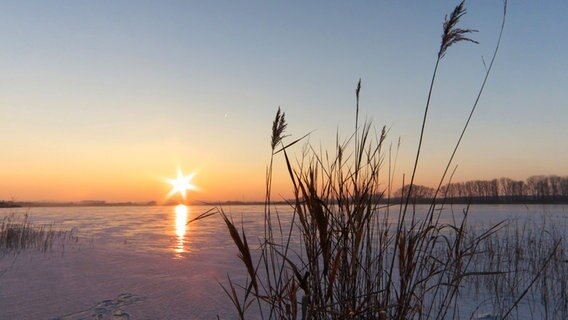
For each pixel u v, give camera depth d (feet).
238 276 24.11
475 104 5.78
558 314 16.55
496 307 17.49
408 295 6.33
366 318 6.38
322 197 6.63
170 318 15.90
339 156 6.85
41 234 47.85
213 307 17.35
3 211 177.37
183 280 23.26
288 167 6.06
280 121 6.37
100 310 17.04
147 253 36.04
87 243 44.60
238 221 86.58
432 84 5.89
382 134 6.99
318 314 5.90
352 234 6.39
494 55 5.51
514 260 27.37
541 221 60.59
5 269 27.09
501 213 99.60
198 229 70.49
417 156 6.03
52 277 24.26
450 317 15.57
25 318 16.01
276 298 6.03
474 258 27.04
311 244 6.12
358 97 6.89
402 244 6.29
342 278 6.39
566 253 28.45
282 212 115.34
